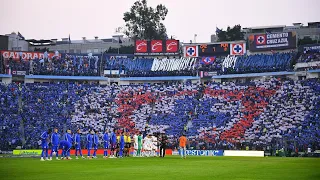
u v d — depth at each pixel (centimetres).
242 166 4416
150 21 16462
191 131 9931
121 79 12044
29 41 15188
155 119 10550
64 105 10894
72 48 15000
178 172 3659
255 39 12075
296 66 11300
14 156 7331
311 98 10156
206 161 5372
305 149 8281
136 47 12419
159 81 12138
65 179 3106
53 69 11862
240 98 10725
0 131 9694
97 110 10862
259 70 11456
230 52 12062
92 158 6328
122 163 4928
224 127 9869
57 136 5947
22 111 10456
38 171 3800
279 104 10231
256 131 9512
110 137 6719
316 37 14225
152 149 7000
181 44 14012
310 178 3167
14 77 11544
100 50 14950
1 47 12681
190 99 11056
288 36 11800
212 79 11956
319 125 9256
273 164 4756
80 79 11894
